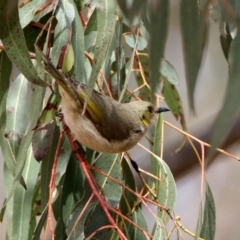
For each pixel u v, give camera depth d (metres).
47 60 6.79
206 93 14.77
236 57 4.71
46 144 7.10
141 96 8.81
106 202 6.94
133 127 7.74
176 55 15.05
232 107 4.34
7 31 6.49
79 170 7.60
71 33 7.36
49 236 9.30
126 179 7.84
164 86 9.19
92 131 7.29
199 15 4.87
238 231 14.89
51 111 7.13
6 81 7.75
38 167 7.55
